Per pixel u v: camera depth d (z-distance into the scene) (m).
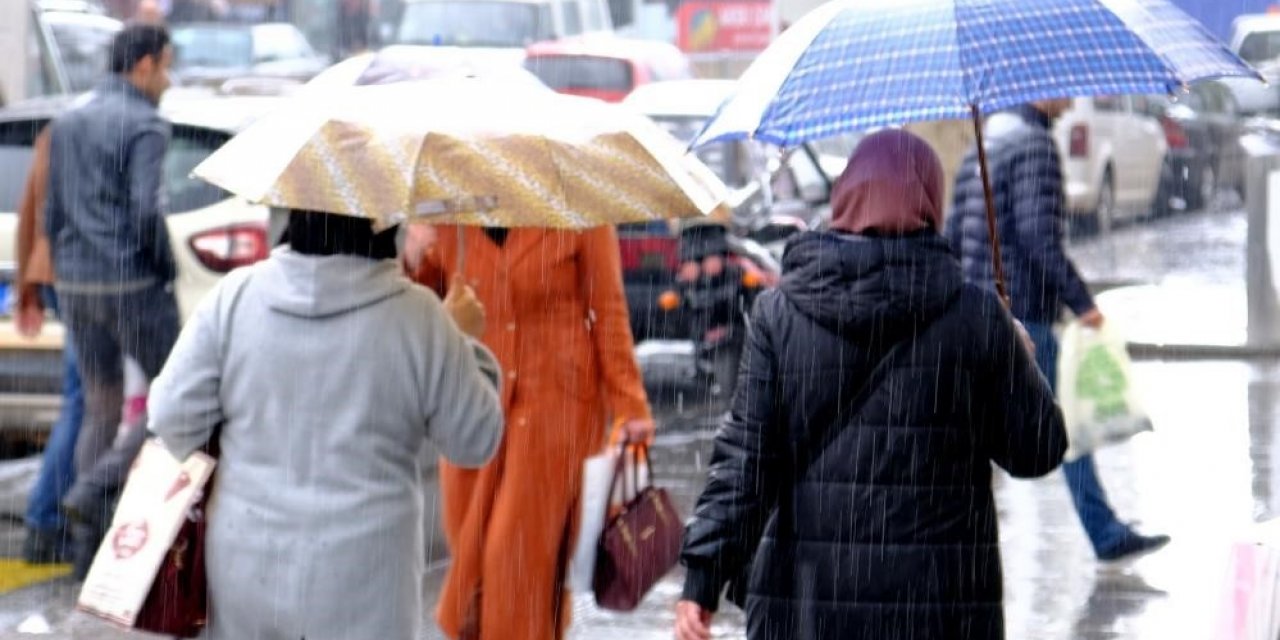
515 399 18.77
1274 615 13.66
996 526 14.44
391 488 14.49
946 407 13.95
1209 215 76.62
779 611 14.38
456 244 19.03
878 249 13.93
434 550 26.41
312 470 14.33
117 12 70.25
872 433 13.99
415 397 14.55
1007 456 14.33
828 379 14.02
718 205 15.45
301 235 14.52
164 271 24.88
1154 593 24.31
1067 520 28.44
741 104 14.91
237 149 14.28
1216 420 36.50
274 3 82.06
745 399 14.35
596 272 18.98
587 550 18.91
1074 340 24.45
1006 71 14.34
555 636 19.14
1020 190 24.88
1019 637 22.41
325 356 14.34
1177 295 54.66
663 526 18.88
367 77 16.11
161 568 14.46
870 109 14.33
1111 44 14.52
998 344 14.04
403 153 13.91
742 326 38.09
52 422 28.14
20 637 22.58
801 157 41.12
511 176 14.26
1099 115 69.00
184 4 80.69
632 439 19.03
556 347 18.83
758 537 14.44
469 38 71.31
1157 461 32.69
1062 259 24.70
